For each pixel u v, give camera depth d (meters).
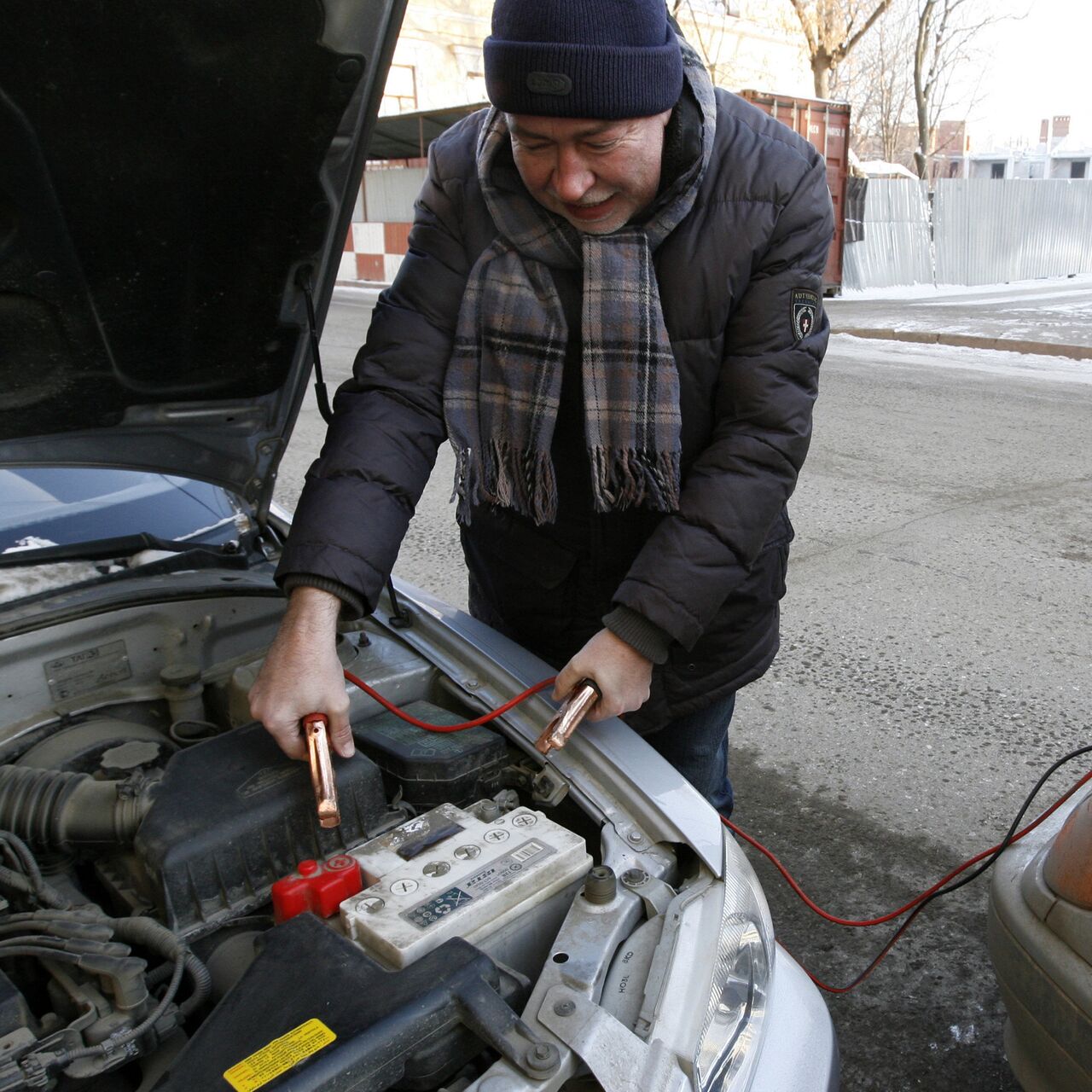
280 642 1.55
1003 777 3.07
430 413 1.80
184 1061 1.09
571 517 2.01
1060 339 11.02
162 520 2.28
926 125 20.95
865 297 16.22
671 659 2.00
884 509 5.45
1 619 1.77
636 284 1.67
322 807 1.40
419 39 19.58
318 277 1.74
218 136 1.41
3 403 1.64
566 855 1.39
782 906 2.56
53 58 1.22
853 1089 2.04
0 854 1.44
